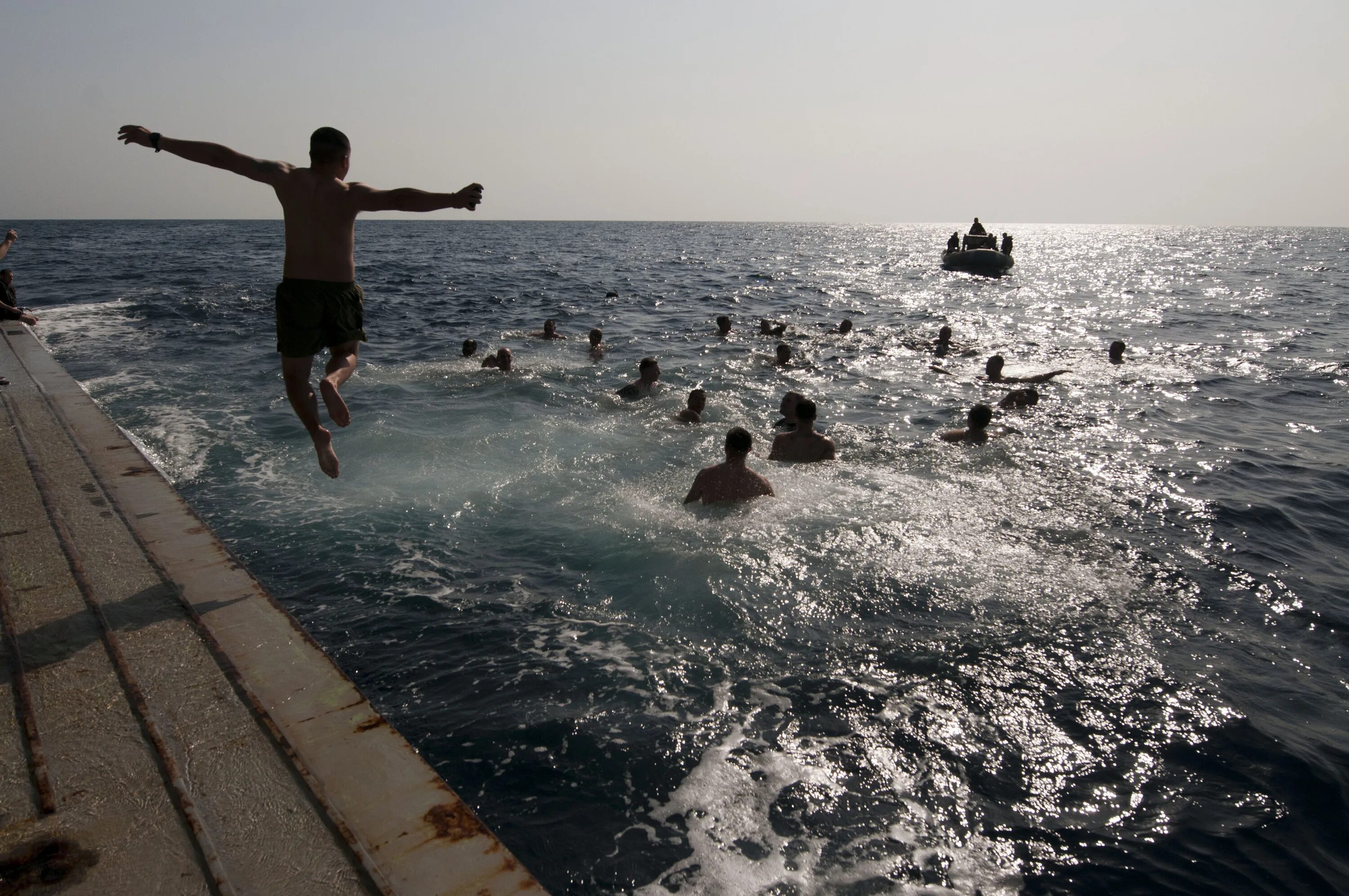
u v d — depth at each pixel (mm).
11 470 5055
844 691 4137
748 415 10047
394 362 13750
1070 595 5242
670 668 4312
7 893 1953
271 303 21672
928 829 3244
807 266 45531
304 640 3158
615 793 3408
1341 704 4168
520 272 37500
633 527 6105
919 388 12273
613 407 10180
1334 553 6121
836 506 6586
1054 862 3094
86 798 2295
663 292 27984
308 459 7766
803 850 3113
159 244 60469
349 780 2402
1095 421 10258
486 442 8305
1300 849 3184
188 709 2701
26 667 2906
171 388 10969
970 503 6812
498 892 2000
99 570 3668
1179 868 3080
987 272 39438
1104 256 65000
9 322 12992
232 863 2072
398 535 5996
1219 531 6465
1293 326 20438
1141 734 3875
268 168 3367
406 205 3416
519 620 4781
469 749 3666
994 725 3914
